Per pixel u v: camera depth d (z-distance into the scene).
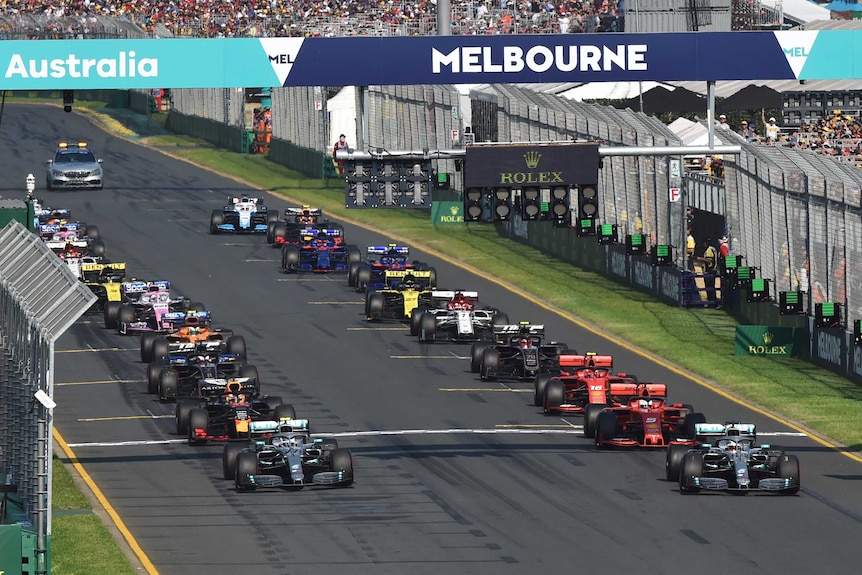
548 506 111.56
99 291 184.75
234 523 107.56
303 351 167.62
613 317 187.00
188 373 149.00
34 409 96.88
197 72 129.75
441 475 120.69
